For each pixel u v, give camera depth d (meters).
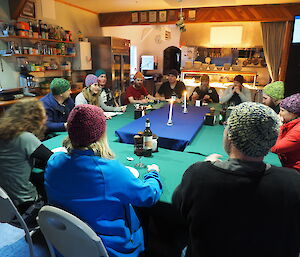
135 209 1.30
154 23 5.62
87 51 5.22
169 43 8.45
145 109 3.10
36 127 1.48
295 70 4.94
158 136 2.00
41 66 4.23
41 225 1.04
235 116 0.77
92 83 3.10
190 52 5.95
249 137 0.73
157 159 1.69
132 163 1.61
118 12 5.83
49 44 4.53
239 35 5.60
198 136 2.20
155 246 1.42
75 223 0.89
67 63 4.90
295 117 1.70
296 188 0.73
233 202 0.74
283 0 4.49
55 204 1.05
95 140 0.99
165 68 8.66
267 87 2.43
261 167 0.76
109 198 0.98
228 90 3.86
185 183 0.82
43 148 1.42
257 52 5.61
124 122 2.71
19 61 4.01
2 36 3.55
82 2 4.85
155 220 1.36
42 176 1.53
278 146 1.65
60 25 4.86
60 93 2.44
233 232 0.75
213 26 5.76
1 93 3.53
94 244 0.89
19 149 1.37
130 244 1.12
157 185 1.20
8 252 1.77
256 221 0.73
